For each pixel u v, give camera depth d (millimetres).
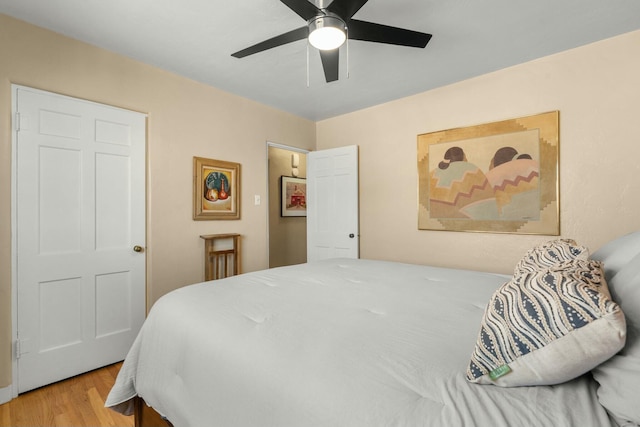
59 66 2139
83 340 2223
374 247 3648
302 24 2074
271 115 3668
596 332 611
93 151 2287
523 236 2705
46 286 2062
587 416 606
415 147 3330
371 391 733
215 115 3100
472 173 2947
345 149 3787
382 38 1820
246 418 865
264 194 3574
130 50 2387
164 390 1193
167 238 2723
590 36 2268
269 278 1826
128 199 2479
